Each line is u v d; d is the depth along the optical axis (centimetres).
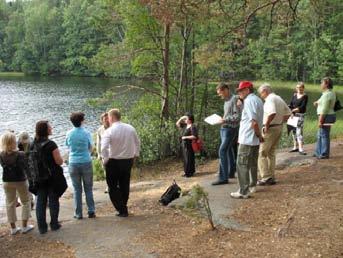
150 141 1587
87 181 801
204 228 691
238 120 938
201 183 1019
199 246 627
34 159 726
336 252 577
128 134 764
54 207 745
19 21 10025
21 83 6950
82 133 786
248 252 593
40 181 727
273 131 873
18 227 807
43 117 3472
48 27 9344
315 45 5959
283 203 768
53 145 724
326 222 670
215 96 1727
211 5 1390
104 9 1784
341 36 5972
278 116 870
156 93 1712
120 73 1880
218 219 719
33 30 9375
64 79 7819
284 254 579
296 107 1173
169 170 1467
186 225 720
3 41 10369
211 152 1647
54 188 740
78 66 8750
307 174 959
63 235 719
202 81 1725
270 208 751
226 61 1664
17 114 3634
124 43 1758
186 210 710
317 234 631
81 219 800
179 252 613
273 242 616
